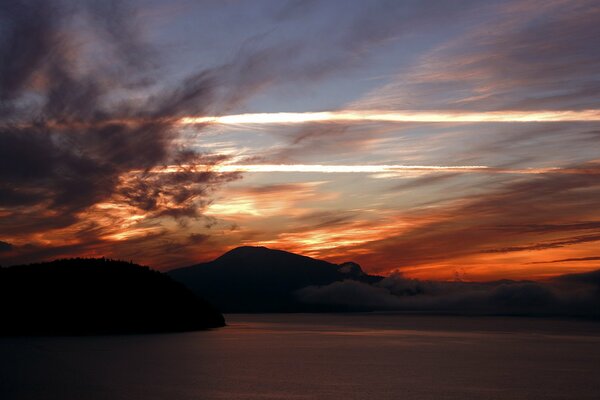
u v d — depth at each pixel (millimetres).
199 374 77312
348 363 91625
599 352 114562
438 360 97125
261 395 61781
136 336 147250
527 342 144375
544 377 76125
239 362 91750
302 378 73938
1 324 149875
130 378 73312
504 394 63531
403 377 75250
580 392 65125
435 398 60875
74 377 73875
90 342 126500
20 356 97062
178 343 127688
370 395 62188
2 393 62969
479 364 91000
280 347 122438
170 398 60125
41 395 61875
